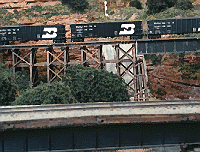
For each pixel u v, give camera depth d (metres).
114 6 96.50
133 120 30.16
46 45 54.56
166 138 30.86
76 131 30.12
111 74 47.12
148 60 65.81
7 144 29.97
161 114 30.42
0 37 55.16
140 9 93.50
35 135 29.95
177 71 61.03
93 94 44.12
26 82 55.94
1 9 79.88
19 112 30.83
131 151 37.22
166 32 52.78
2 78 45.31
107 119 30.08
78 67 47.75
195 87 57.97
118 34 53.31
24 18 75.56
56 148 30.03
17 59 57.16
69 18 75.06
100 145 30.38
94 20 80.44
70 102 41.22
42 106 32.09
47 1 81.69
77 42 53.56
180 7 80.19
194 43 50.97
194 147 31.33
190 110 31.58
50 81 54.53
